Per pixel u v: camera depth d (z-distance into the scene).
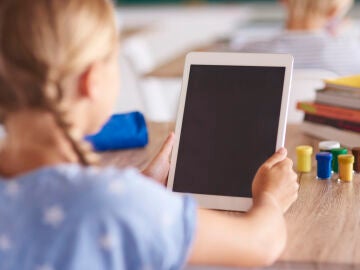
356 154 1.61
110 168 1.03
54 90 1.00
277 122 1.43
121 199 0.98
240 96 1.48
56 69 0.99
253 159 1.42
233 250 1.09
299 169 1.65
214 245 1.08
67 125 1.01
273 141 1.42
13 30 0.99
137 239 0.98
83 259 0.97
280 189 1.29
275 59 1.47
